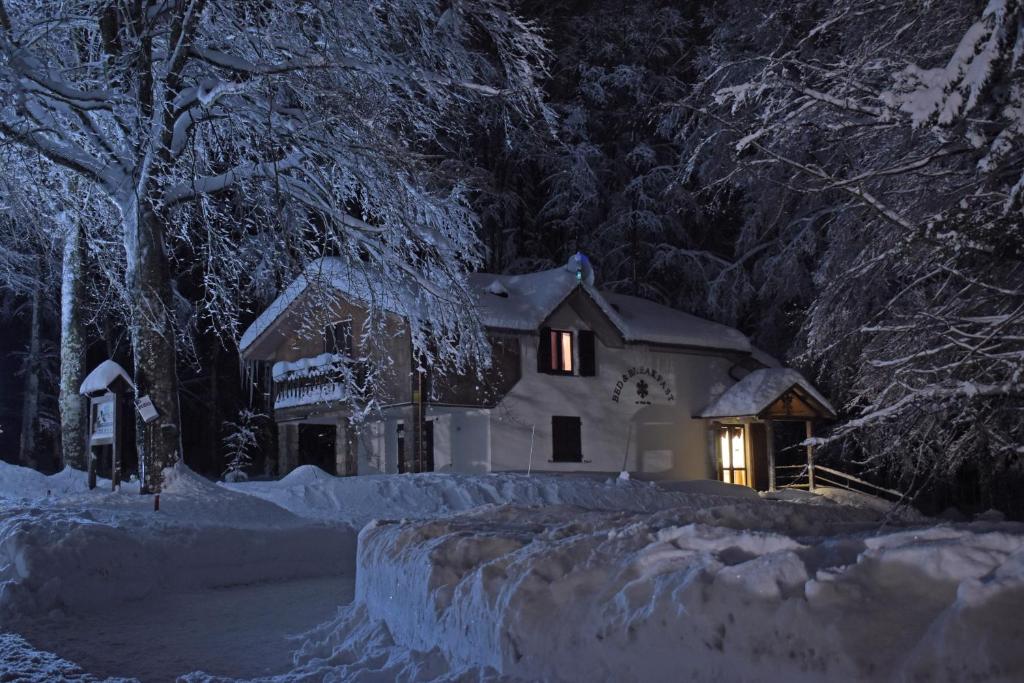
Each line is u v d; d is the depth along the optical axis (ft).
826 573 14.82
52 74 54.13
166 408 56.34
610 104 137.90
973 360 31.42
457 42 63.10
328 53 55.88
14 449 137.59
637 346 105.09
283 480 77.87
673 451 108.99
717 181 42.01
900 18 45.32
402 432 106.42
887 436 37.17
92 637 31.37
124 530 41.70
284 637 30.22
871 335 47.09
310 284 60.70
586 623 17.75
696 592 15.79
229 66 54.75
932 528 18.11
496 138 127.13
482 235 129.80
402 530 27.94
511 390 97.50
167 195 57.21
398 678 21.68
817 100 34.76
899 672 12.82
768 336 126.31
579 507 34.94
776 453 124.98
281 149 58.39
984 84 27.43
